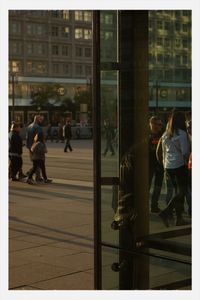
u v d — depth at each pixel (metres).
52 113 67.12
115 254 4.19
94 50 4.06
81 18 84.00
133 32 3.96
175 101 3.81
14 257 6.45
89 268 5.98
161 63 3.86
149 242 4.05
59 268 5.99
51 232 7.86
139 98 4.00
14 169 14.96
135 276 4.12
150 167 4.01
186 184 3.84
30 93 68.12
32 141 14.59
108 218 4.16
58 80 77.75
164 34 3.82
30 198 11.40
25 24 77.19
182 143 3.83
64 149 29.56
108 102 4.08
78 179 15.38
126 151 4.09
